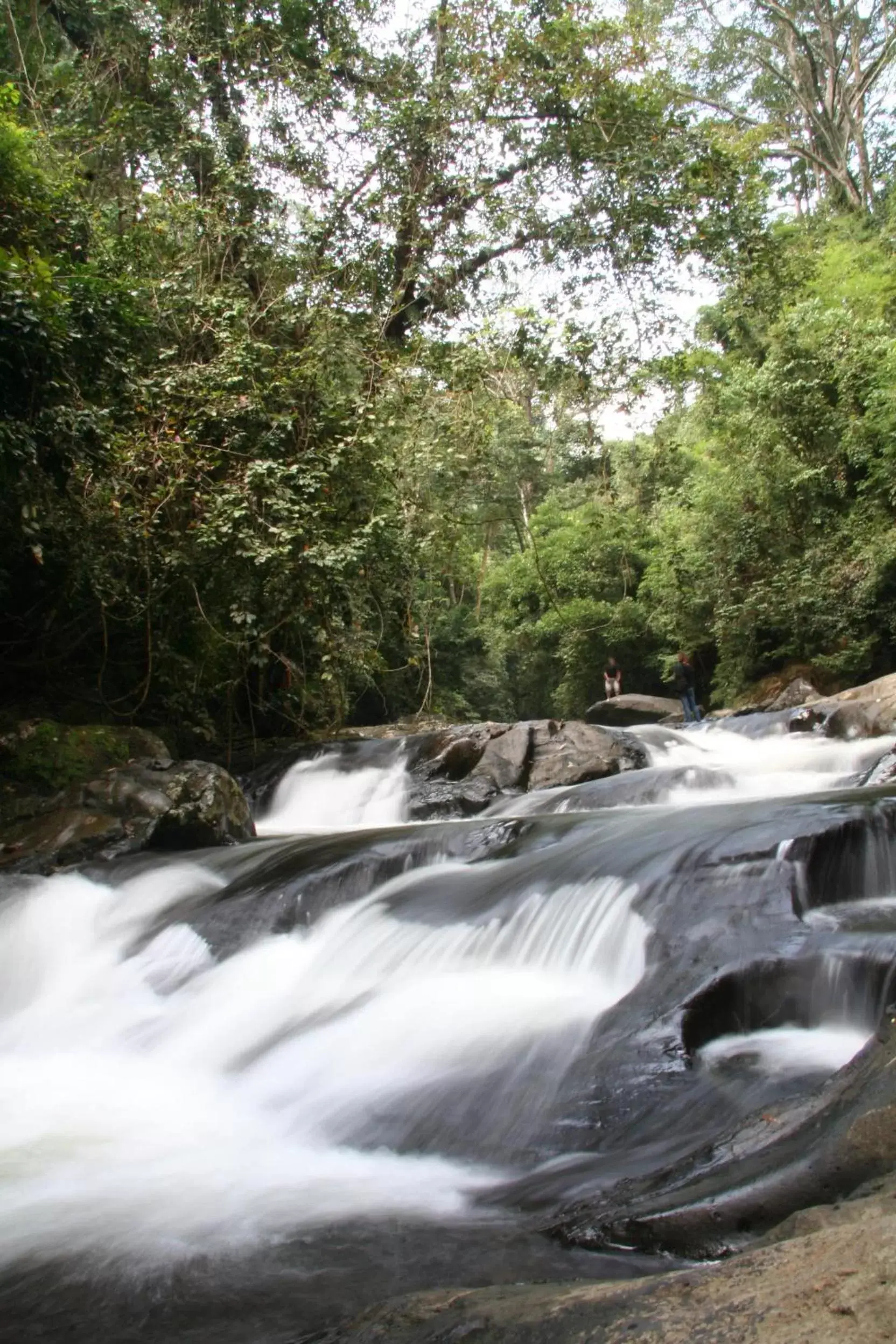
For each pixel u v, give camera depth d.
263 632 12.34
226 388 11.61
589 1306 1.84
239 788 9.93
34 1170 3.90
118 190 13.80
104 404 10.46
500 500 20.64
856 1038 3.85
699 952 4.45
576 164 15.14
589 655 29.27
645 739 12.95
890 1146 2.39
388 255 15.52
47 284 8.55
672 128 15.31
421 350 14.05
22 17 14.06
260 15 15.07
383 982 5.40
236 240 13.82
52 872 8.20
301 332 13.26
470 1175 3.54
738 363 24.53
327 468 11.82
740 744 13.17
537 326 14.86
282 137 14.81
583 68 14.53
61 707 11.80
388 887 6.61
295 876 6.86
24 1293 2.83
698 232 15.16
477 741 11.90
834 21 29.31
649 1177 2.91
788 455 21.00
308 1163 3.83
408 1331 2.02
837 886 4.90
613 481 28.50
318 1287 2.68
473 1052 4.31
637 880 5.16
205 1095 4.72
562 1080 3.88
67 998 6.43
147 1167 3.89
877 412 19.09
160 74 14.62
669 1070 3.73
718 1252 2.33
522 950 5.24
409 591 14.39
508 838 6.86
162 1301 2.70
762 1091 3.45
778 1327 1.55
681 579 24.56
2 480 8.81
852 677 19.17
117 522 10.76
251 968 6.05
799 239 27.09
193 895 7.36
